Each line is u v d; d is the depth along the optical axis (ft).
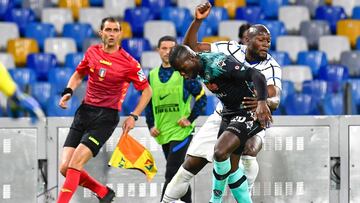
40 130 64.64
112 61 59.62
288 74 106.01
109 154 65.67
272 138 66.74
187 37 59.36
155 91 64.59
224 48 58.95
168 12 116.16
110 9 117.91
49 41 109.40
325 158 67.31
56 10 115.85
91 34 113.09
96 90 59.93
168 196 59.57
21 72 101.30
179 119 64.39
